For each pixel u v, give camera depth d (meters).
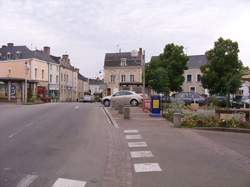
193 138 12.31
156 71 41.16
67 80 81.19
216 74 37.94
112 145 10.81
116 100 31.84
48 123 16.05
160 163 8.40
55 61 73.88
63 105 32.62
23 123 15.69
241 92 41.84
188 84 71.94
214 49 38.34
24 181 6.61
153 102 20.98
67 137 12.05
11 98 43.31
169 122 17.52
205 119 15.71
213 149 10.20
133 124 16.56
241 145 11.02
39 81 60.94
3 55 64.75
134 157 9.07
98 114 22.58
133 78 77.00
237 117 15.66
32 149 9.70
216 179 6.98
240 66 38.16
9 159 8.41
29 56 62.19
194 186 6.50
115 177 7.12
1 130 13.27
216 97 34.09
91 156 9.05
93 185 6.52
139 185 6.56
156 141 11.61
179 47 49.00
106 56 81.00
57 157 8.77
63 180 6.76
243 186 6.51
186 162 8.49
